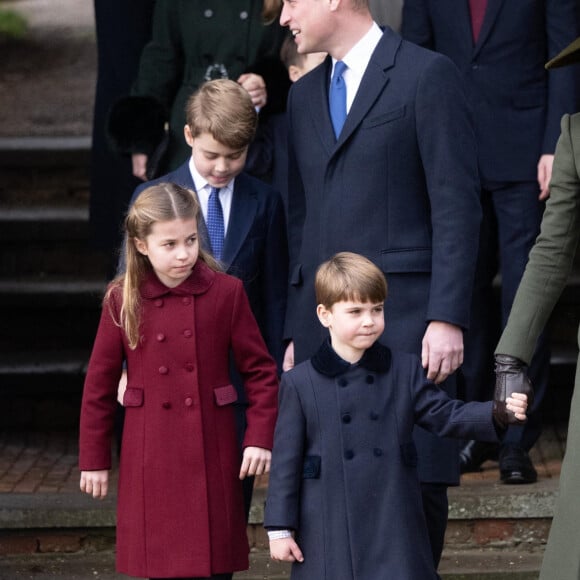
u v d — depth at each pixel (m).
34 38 41.75
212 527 14.84
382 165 15.51
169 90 20.55
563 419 23.98
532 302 13.88
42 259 27.48
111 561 19.42
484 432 13.99
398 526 14.12
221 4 19.97
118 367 15.15
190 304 14.91
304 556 14.23
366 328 14.09
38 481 21.16
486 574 18.69
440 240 15.27
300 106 16.27
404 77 15.48
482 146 20.33
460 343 15.29
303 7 15.66
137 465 14.89
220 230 16.53
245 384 15.49
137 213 14.43
